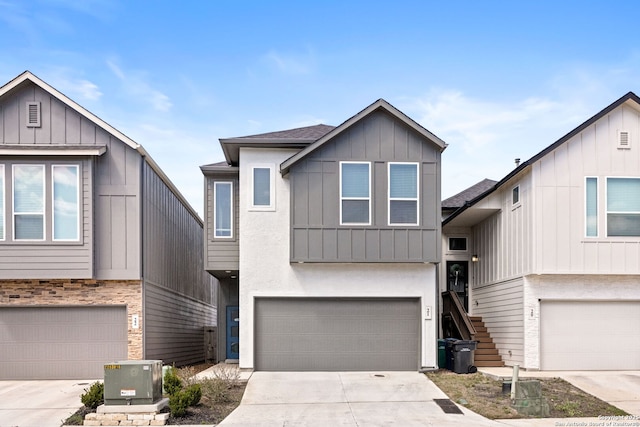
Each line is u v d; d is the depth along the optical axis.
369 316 15.73
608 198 15.68
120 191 15.30
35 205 14.88
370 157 15.58
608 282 15.89
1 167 14.87
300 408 11.73
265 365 15.54
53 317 15.17
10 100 15.35
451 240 21.17
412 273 15.76
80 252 14.84
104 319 15.24
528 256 15.70
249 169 15.94
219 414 11.23
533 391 11.57
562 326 15.89
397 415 11.22
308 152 15.28
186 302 22.30
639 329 15.95
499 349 17.86
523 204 16.16
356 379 14.48
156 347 16.86
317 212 15.36
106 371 10.60
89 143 15.37
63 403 12.06
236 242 17.23
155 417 10.41
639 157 15.80
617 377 14.60
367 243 15.34
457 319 18.48
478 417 11.10
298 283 15.62
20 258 14.74
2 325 15.08
